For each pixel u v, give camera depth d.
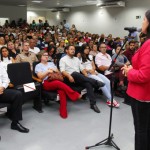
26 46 4.19
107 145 2.46
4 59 3.94
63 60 3.85
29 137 2.63
